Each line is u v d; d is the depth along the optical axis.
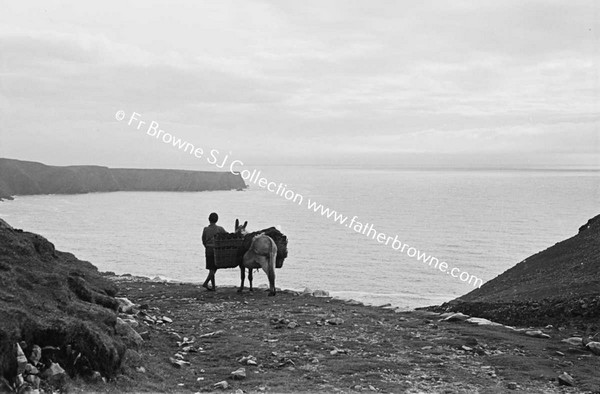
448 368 11.22
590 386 10.27
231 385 9.83
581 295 18.36
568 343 13.84
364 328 14.75
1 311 8.43
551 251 32.78
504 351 12.76
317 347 12.55
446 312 19.36
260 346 12.54
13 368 8.00
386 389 9.82
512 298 21.33
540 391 10.00
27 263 11.38
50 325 8.80
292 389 9.68
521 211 199.75
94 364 8.96
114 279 26.61
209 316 15.98
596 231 32.50
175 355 11.55
